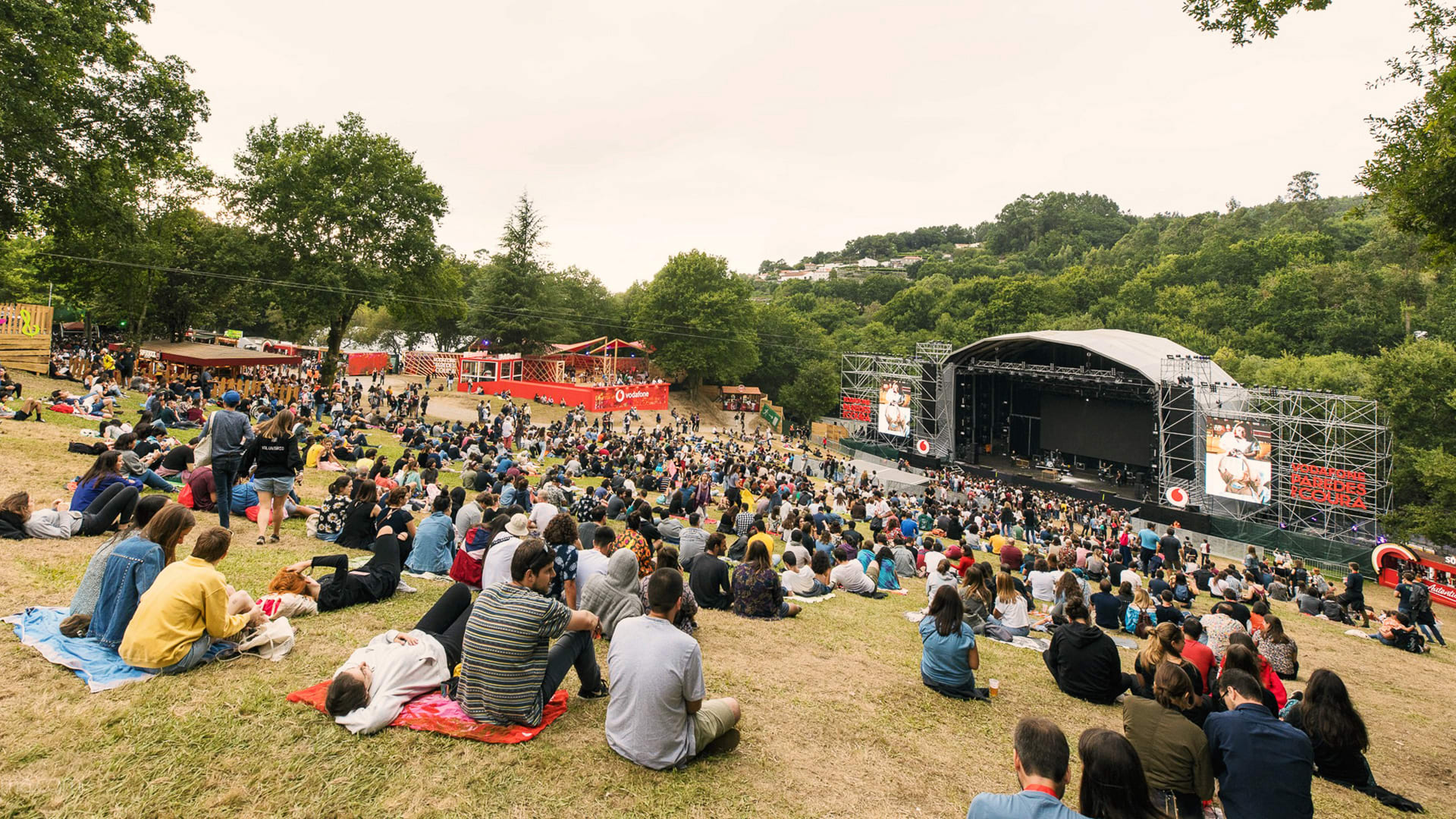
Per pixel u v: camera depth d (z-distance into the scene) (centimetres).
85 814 371
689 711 497
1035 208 18812
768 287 18788
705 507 2264
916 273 16950
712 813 445
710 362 7688
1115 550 2258
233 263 3775
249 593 756
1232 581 1816
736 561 1406
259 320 6888
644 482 2536
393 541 826
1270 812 451
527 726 506
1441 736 902
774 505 2098
